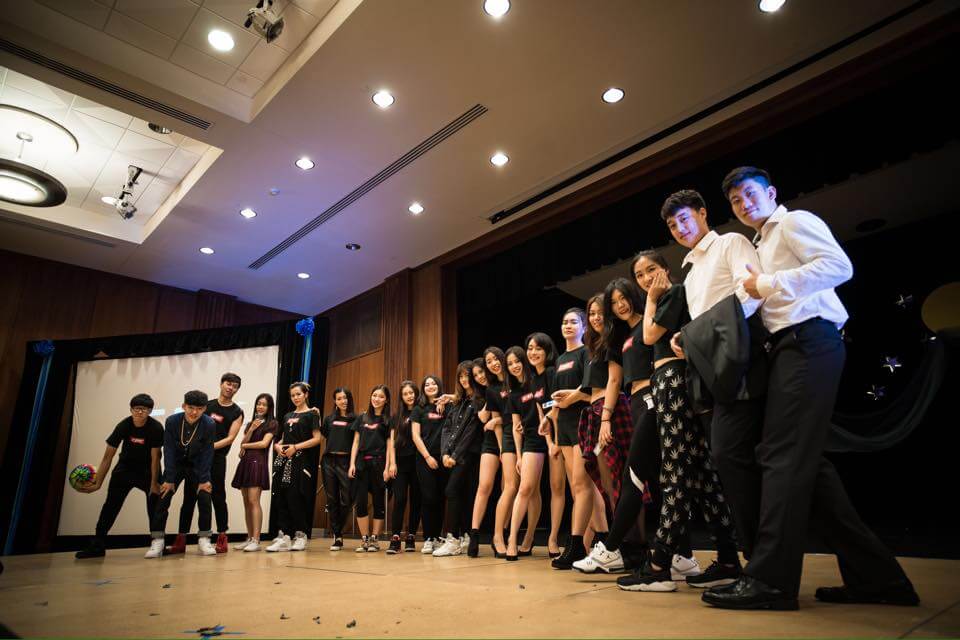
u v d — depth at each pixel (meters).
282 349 5.57
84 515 5.49
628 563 2.34
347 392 4.60
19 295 6.87
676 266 6.62
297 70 4.01
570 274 5.91
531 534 3.67
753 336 1.54
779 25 3.66
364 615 1.50
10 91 4.51
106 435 5.69
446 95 4.29
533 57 3.94
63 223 6.25
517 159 5.11
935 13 3.51
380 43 3.81
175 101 4.27
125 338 5.95
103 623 1.50
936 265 5.97
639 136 4.79
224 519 4.16
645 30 3.71
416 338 7.23
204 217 6.09
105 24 3.85
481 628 1.29
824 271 1.41
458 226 6.35
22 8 3.62
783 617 1.27
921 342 6.01
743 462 1.53
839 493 1.42
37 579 2.61
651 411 2.04
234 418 4.43
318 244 6.77
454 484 3.65
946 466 5.80
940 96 3.69
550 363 3.25
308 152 4.96
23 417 5.88
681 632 1.17
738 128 4.47
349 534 6.53
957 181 5.29
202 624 1.44
